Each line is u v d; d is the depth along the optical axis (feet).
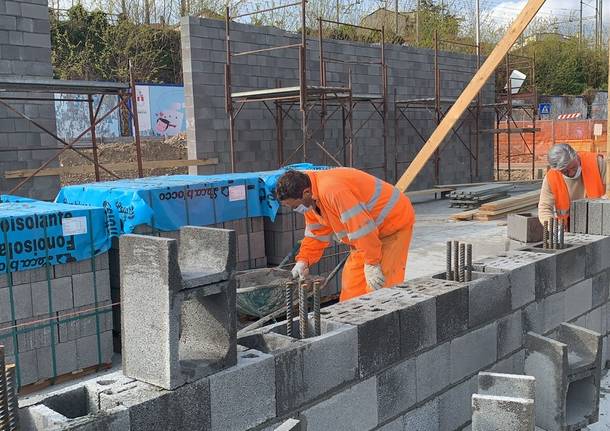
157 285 7.11
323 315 10.02
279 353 8.33
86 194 18.61
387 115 50.72
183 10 90.94
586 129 87.71
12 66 29.35
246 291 16.83
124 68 83.61
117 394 7.12
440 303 11.09
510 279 12.75
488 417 9.82
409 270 28.19
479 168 61.87
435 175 55.42
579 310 15.30
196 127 37.09
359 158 49.24
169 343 7.09
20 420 6.89
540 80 126.52
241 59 39.09
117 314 18.47
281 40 41.42
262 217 21.30
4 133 29.86
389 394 10.18
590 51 131.75
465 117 59.52
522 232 19.80
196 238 7.96
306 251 14.99
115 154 65.46
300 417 8.68
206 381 7.48
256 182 21.01
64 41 82.74
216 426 7.64
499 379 10.71
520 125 91.15
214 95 37.81
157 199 18.11
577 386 12.87
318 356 8.86
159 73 88.17
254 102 40.22
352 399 9.48
